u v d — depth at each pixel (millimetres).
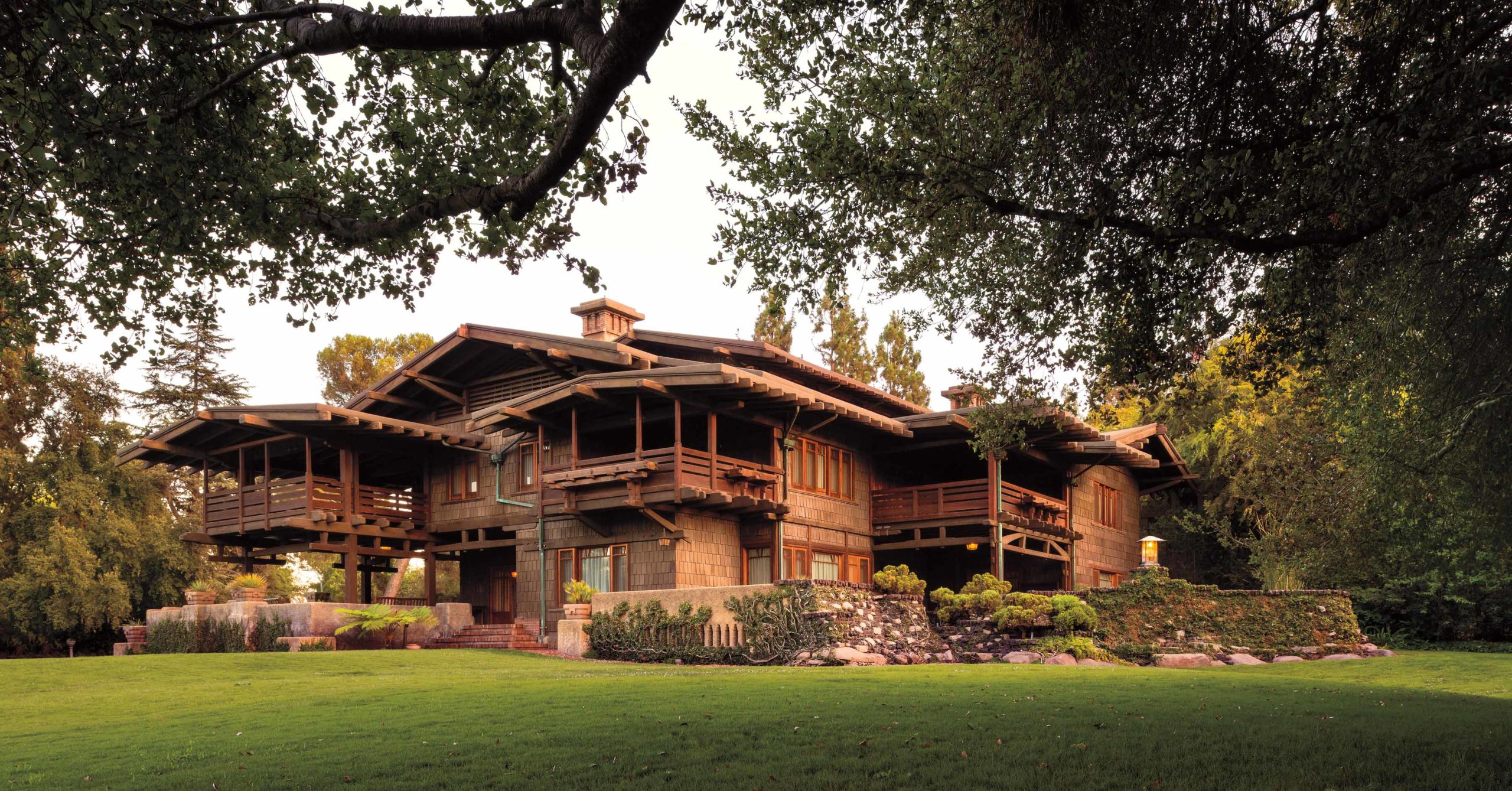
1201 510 36969
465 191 7996
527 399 25578
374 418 27828
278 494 28547
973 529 28969
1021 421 12117
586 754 9297
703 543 25531
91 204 9234
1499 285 9680
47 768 9547
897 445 29766
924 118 10164
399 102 9586
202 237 9328
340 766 9070
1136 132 9727
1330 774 8039
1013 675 16219
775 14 10023
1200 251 9109
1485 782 7773
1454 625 27125
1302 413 27312
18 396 37781
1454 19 8289
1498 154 7965
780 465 26438
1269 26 9477
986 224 10867
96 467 37250
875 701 12383
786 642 20172
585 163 9562
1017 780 7984
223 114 9000
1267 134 9555
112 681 17891
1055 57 9711
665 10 6113
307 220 9359
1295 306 10109
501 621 30312
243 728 11531
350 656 21578
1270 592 23781
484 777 8508
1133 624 22938
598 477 24391
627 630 22203
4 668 18922
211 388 50688
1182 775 8102
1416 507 13000
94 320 9828
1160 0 9320
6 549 35250
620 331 29312
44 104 7801
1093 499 33844
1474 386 10203
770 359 26172
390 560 35188
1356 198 8477
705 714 11344
